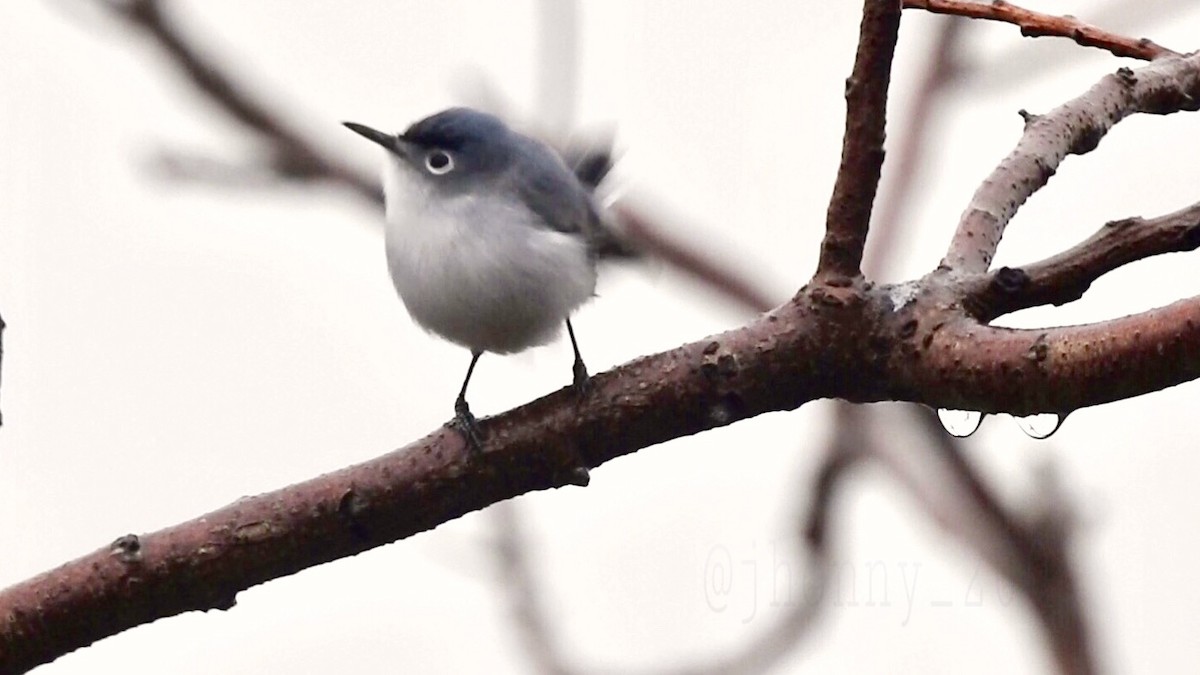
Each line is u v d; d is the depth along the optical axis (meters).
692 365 4.07
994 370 4.04
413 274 4.16
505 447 4.07
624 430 4.07
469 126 4.17
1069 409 4.04
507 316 4.16
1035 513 4.15
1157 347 4.03
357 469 4.07
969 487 4.16
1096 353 4.03
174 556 4.07
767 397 4.06
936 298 4.05
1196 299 4.03
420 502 4.07
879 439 4.19
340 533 4.07
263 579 4.07
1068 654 4.14
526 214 4.16
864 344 4.05
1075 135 4.09
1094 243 4.05
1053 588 4.14
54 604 4.07
